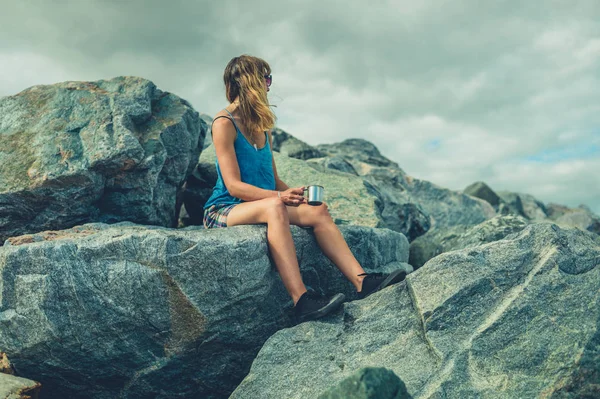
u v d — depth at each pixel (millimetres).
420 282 3527
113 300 3500
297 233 4105
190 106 5984
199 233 3623
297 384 3217
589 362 2857
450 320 3281
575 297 3162
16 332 3529
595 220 13320
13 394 3111
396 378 2494
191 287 3520
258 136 4297
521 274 3402
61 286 3479
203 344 3643
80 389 3746
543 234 3568
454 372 2963
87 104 5156
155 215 5277
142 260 3498
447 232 7203
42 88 5438
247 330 3764
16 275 3502
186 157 5555
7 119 5176
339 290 4348
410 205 8742
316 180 7168
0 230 4598
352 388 2422
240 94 4117
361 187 7055
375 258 4859
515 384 2873
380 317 3512
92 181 4684
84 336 3523
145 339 3594
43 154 4730
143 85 5480
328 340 3457
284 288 3967
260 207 3842
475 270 3465
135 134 5164
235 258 3588
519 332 3092
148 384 3699
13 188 4516
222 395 3850
